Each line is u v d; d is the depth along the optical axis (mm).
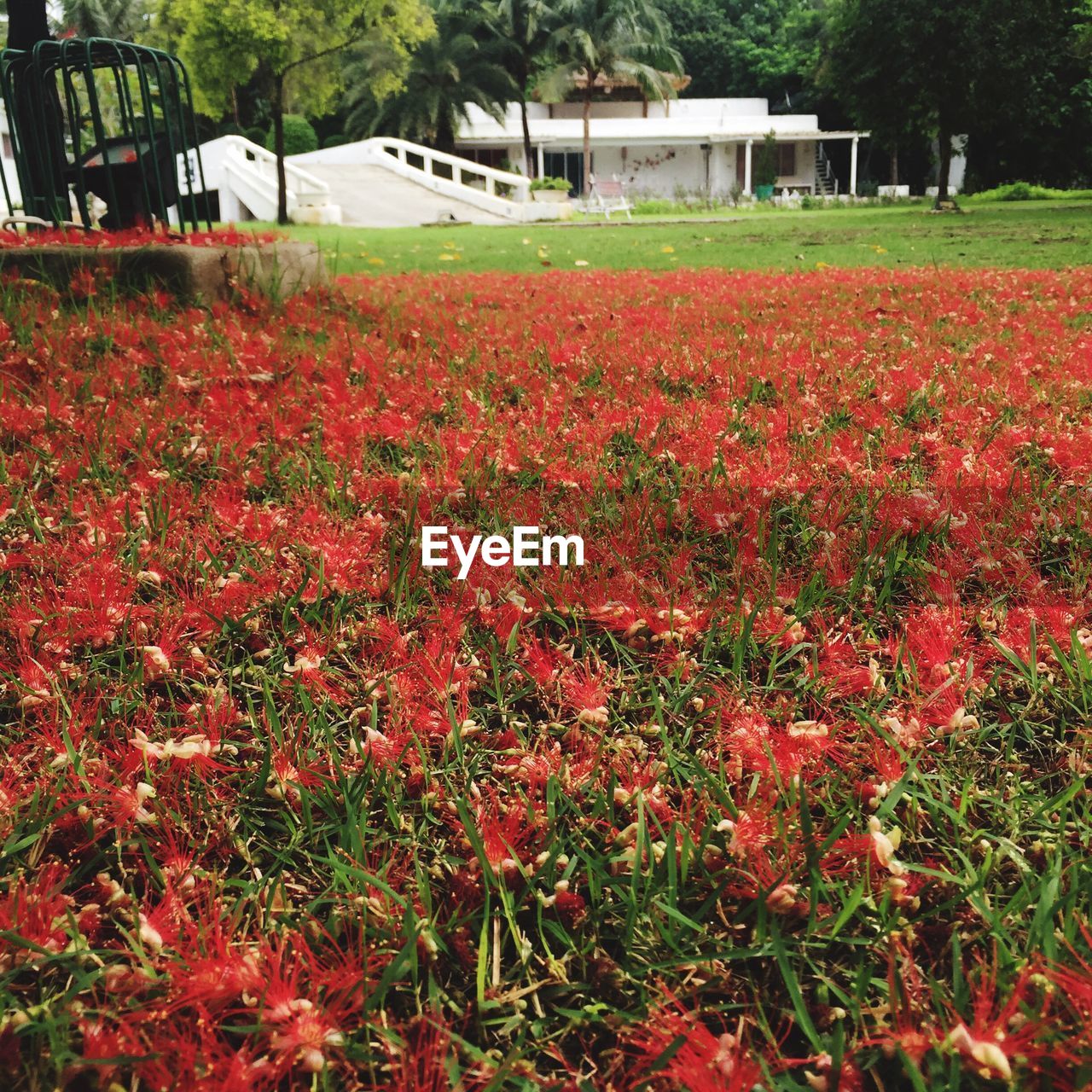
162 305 4508
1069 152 32812
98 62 5430
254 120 44281
